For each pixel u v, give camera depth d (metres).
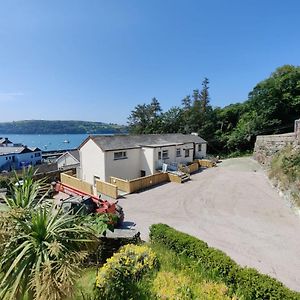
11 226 4.01
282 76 45.47
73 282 3.66
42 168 34.31
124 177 24.22
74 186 22.14
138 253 6.95
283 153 22.83
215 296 6.04
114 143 24.09
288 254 10.09
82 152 24.64
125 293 5.67
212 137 51.81
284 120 45.03
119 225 12.70
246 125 47.66
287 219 13.91
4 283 3.65
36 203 4.84
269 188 20.72
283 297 5.85
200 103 59.50
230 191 20.02
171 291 5.81
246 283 6.45
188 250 8.26
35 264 3.67
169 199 18.14
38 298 3.34
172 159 28.03
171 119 59.16
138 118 62.72
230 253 10.14
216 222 13.64
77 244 4.24
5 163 44.16
